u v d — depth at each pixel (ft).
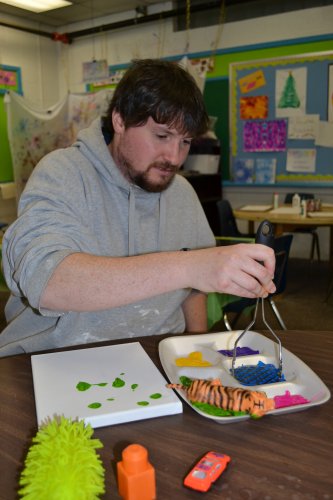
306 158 13.94
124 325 3.49
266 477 1.78
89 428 1.94
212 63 14.82
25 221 2.85
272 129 14.29
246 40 14.20
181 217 4.09
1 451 1.96
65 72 17.67
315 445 1.99
